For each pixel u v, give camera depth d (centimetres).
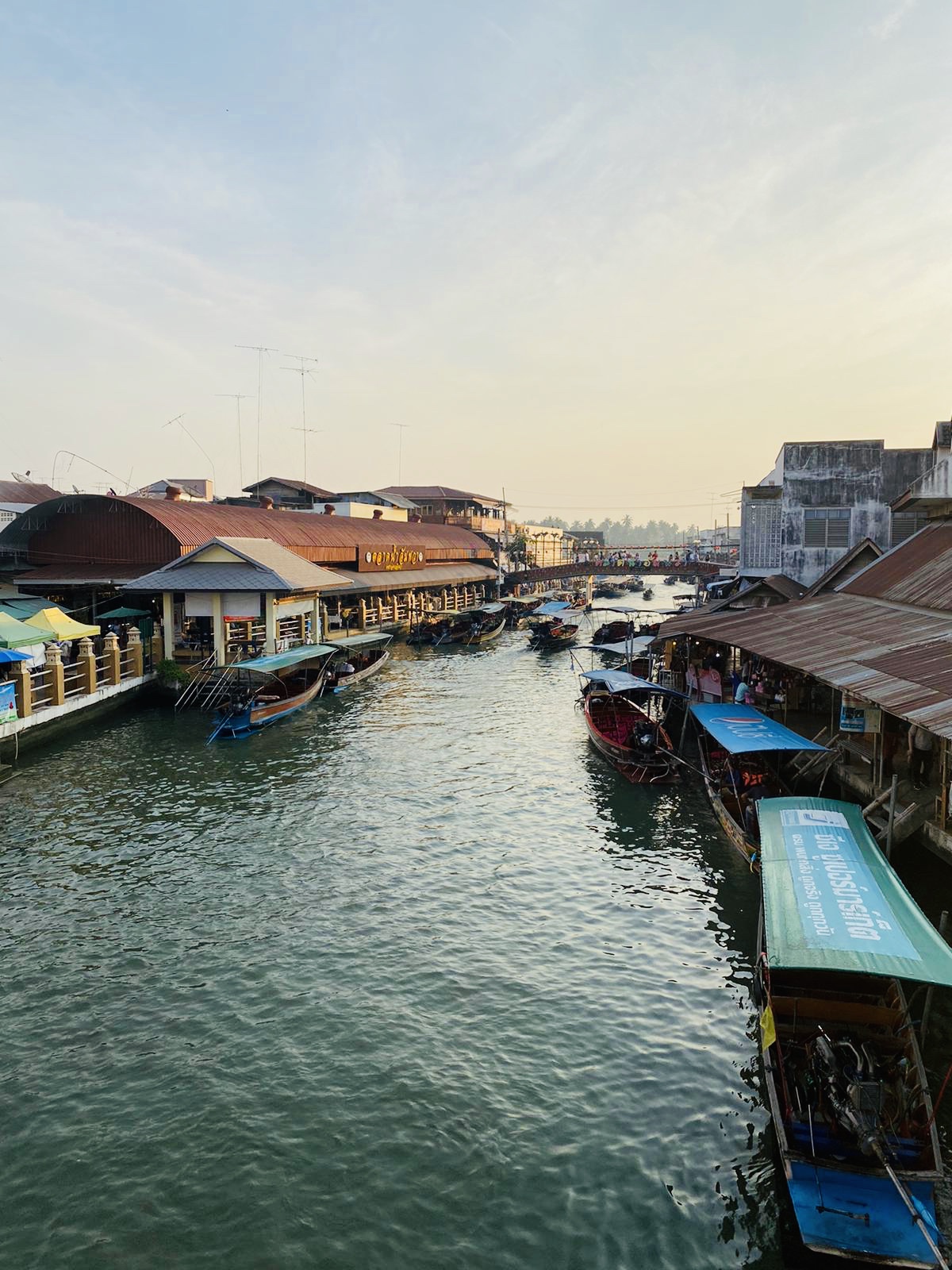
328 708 3853
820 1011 1237
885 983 1314
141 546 4441
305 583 4088
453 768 2880
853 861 1415
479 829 2294
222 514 5097
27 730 2919
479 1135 1138
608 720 3416
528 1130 1148
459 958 1602
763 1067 1193
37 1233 982
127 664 3700
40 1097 1208
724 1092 1225
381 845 2164
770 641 2558
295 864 2041
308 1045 1331
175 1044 1334
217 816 2366
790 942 1172
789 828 1545
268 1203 1026
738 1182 1061
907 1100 1032
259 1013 1419
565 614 6278
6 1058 1294
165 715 3578
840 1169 946
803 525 4341
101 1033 1361
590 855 2114
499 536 10069
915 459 4212
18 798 2498
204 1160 1093
